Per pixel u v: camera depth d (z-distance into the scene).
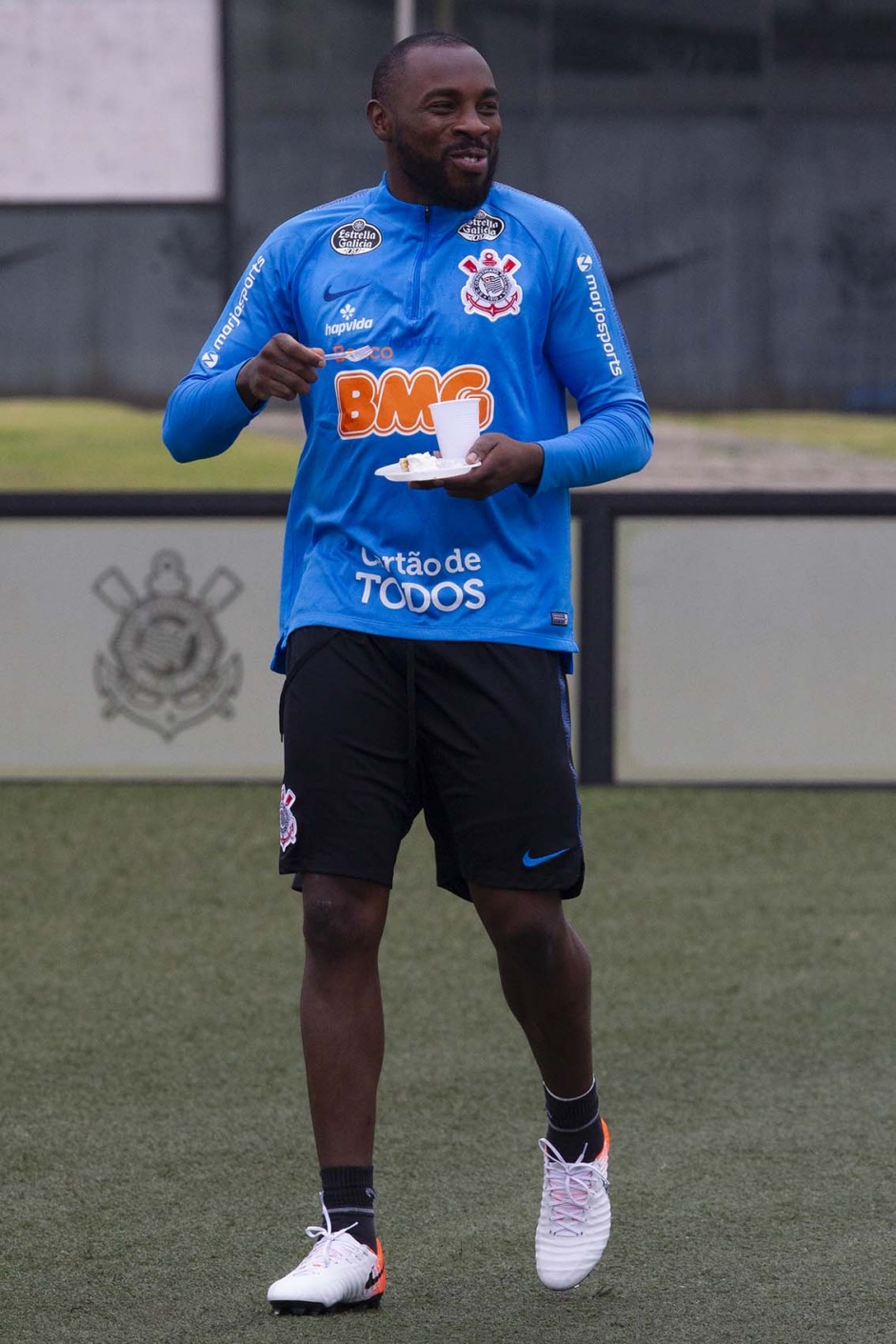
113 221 41.31
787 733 22.28
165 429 8.56
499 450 7.77
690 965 14.72
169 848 19.14
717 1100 11.43
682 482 38.00
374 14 41.59
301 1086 11.77
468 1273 8.62
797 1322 7.93
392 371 8.05
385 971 14.51
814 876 17.81
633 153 41.94
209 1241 9.06
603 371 8.34
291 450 40.19
